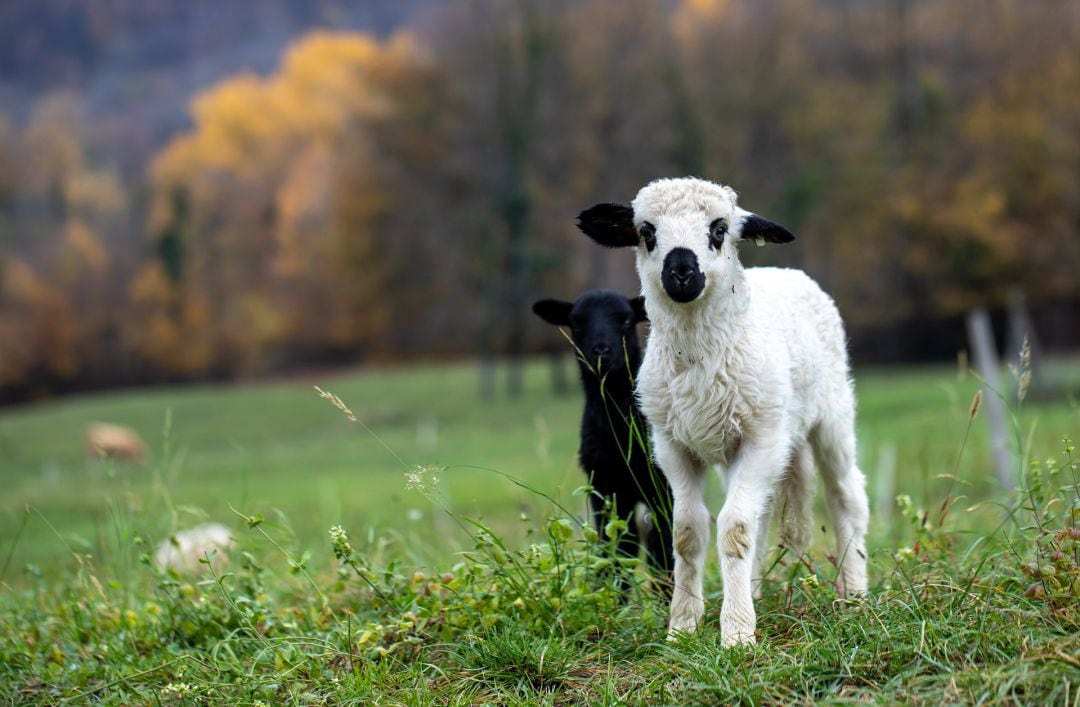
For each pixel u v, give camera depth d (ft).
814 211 170.60
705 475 19.89
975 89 179.22
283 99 308.60
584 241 170.09
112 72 557.33
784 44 183.11
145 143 408.26
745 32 183.83
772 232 19.20
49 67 565.94
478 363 224.33
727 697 15.07
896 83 194.08
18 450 151.12
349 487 71.00
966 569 19.20
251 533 25.88
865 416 95.50
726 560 17.81
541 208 173.68
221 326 258.37
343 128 224.33
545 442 27.40
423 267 178.60
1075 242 146.00
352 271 201.98
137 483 80.84
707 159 163.12
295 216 247.70
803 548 21.21
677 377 18.90
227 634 20.40
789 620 18.10
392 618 19.35
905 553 19.71
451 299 178.70
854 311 175.83
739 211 19.47
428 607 19.70
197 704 17.15
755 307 19.80
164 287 262.26
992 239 151.74
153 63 564.71
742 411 18.57
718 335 18.57
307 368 253.65
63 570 27.86
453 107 181.27
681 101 161.27
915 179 169.89
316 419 166.40
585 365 23.02
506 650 17.33
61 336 257.75
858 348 183.93
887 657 15.69
